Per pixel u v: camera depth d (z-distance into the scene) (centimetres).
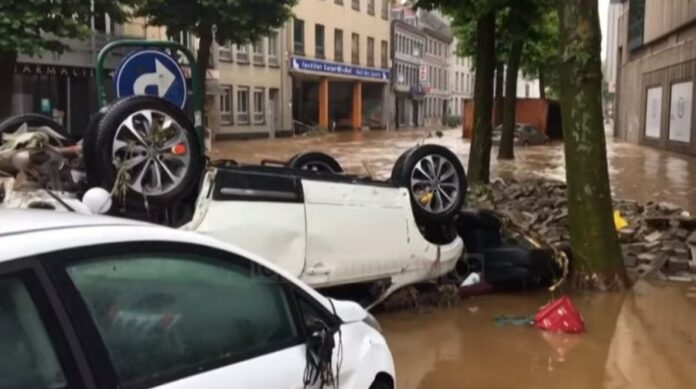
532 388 507
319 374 309
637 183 1928
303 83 4959
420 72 6956
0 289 213
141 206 489
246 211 533
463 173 699
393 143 3738
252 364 284
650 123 3750
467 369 543
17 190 451
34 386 215
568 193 790
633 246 904
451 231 702
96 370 228
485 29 1397
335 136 4575
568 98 771
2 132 594
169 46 643
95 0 1680
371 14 5569
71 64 2581
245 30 2239
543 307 674
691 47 2925
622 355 575
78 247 237
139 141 491
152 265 262
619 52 4975
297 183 566
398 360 559
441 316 675
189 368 262
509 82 2545
